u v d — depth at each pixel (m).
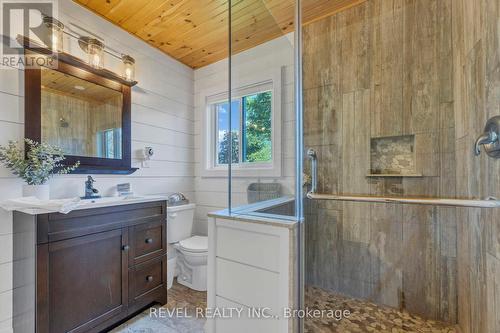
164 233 1.94
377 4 1.83
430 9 1.67
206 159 2.75
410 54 1.73
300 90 1.66
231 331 1.28
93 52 1.82
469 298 1.40
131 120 2.15
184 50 2.48
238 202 1.53
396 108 1.78
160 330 1.57
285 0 1.82
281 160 1.60
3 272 1.27
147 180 2.29
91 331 1.42
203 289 2.12
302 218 1.39
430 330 1.55
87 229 1.42
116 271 1.57
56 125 1.60
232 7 1.77
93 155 1.82
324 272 1.98
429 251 1.68
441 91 1.64
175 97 2.62
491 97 1.11
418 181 1.71
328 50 2.02
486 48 1.16
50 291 1.25
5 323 1.26
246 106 1.72
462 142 1.49
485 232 1.19
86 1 1.77
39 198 1.36
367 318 1.66
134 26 2.08
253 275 1.23
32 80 1.48
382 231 1.83
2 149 1.30
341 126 1.97
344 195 1.94
